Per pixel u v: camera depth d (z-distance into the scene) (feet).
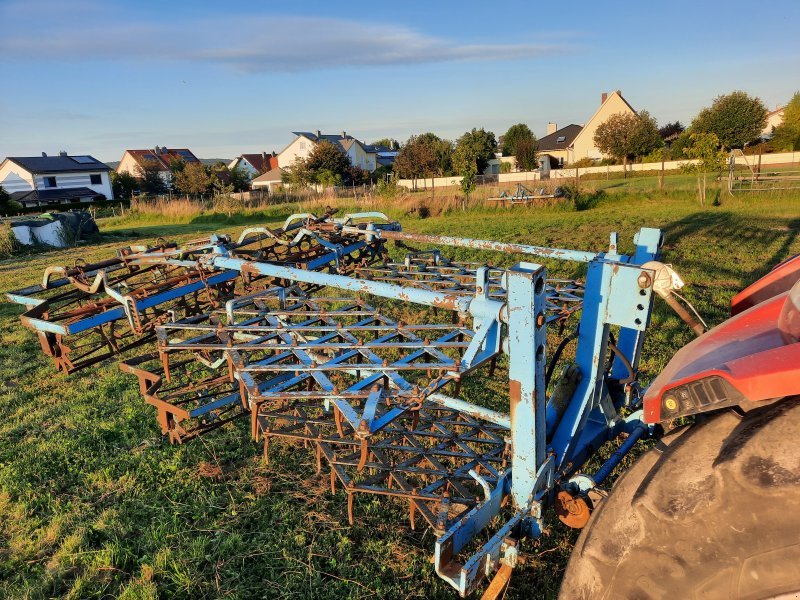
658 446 6.52
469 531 7.36
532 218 64.23
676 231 46.88
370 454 12.75
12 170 186.80
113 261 14.75
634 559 5.51
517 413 7.63
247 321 12.43
